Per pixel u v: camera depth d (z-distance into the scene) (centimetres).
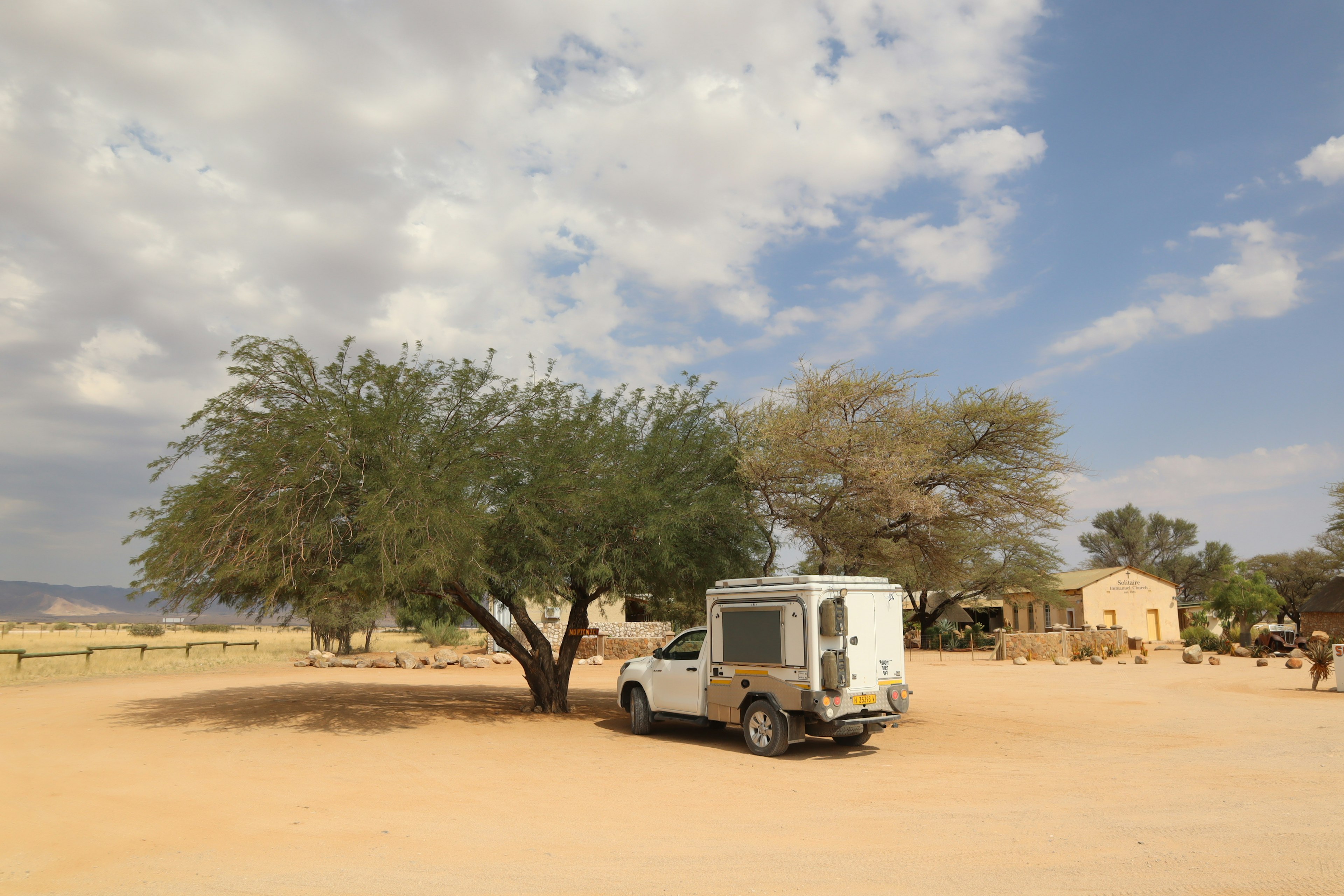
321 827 795
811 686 1212
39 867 664
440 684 2541
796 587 1252
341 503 1383
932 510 1517
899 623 1334
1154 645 5038
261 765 1130
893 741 1403
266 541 1314
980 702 2031
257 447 1395
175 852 706
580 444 1578
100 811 859
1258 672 2914
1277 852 660
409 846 726
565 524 1591
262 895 584
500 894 583
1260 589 4119
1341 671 2198
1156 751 1252
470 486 1519
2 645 4416
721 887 596
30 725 1516
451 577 1458
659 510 1566
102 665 3020
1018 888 579
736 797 943
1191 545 7444
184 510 1386
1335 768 1075
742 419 1694
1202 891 563
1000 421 1596
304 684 2444
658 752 1295
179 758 1179
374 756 1221
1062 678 2827
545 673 1798
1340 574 5125
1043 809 852
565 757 1238
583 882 612
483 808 884
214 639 6169
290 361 1473
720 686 1352
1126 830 750
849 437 1545
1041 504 1598
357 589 1430
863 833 761
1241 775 1034
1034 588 4706
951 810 859
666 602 1992
